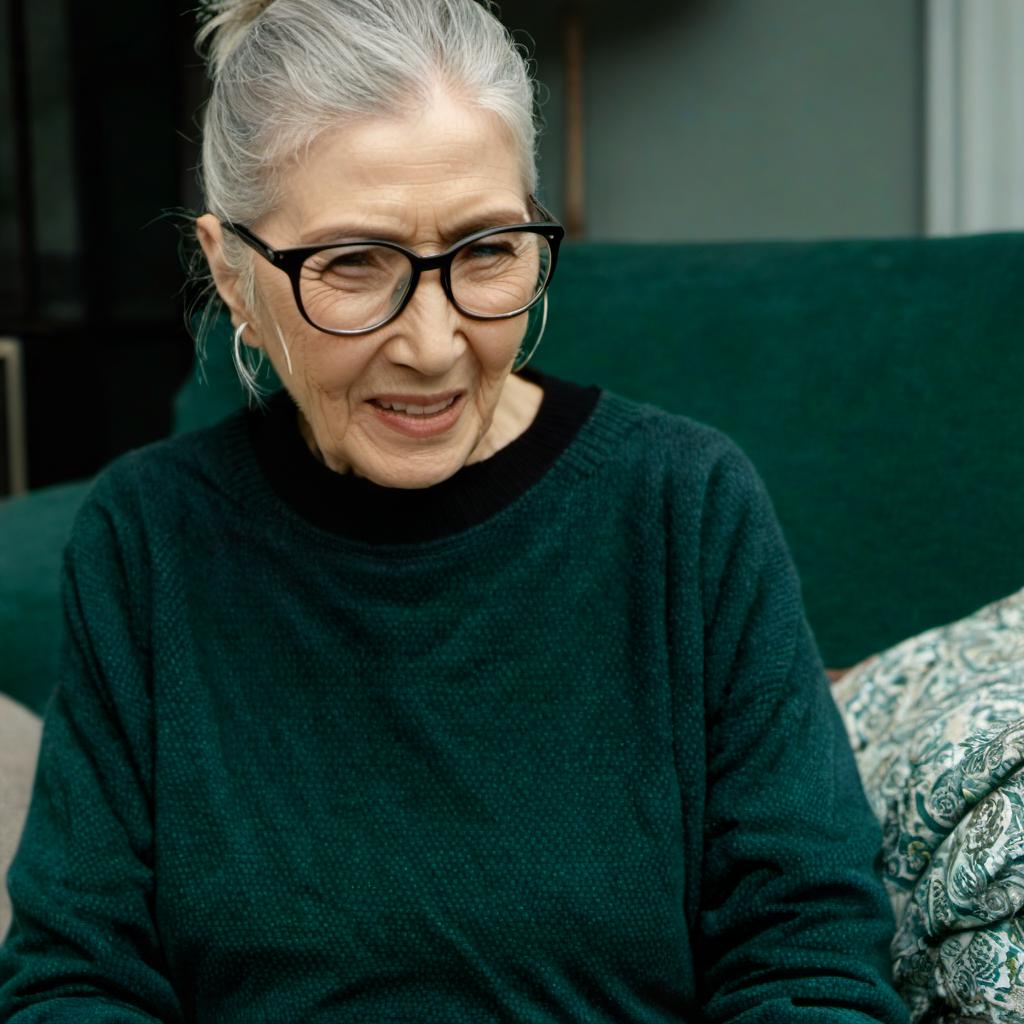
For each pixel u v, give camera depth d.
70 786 1.13
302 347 1.03
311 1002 1.07
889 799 1.14
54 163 3.26
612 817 1.08
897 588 1.51
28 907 1.09
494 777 1.08
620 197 2.99
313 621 1.12
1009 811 0.97
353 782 1.09
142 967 1.08
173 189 3.40
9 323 3.24
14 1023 1.02
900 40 2.61
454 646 1.10
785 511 1.58
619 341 1.72
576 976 1.07
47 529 1.86
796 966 1.02
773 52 2.77
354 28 0.96
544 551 1.12
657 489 1.14
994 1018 0.98
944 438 1.50
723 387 1.65
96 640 1.16
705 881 1.11
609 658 1.11
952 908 1.00
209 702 1.13
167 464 1.21
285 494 1.15
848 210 2.73
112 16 3.28
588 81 2.98
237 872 1.08
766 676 1.10
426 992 1.07
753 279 1.68
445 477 1.05
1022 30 2.30
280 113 0.97
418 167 0.95
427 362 0.98
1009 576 1.44
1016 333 1.48
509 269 1.01
